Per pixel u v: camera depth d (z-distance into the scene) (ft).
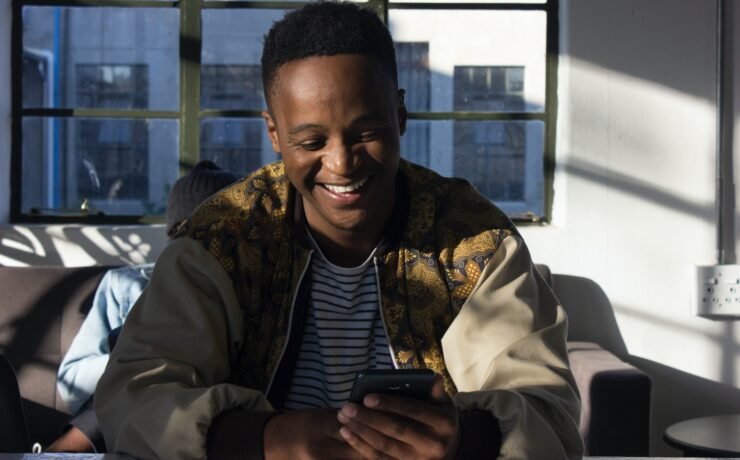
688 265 11.75
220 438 3.24
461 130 12.33
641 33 11.76
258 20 12.28
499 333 3.73
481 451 3.28
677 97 11.75
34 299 10.37
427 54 12.30
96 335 8.98
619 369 9.43
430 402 3.20
